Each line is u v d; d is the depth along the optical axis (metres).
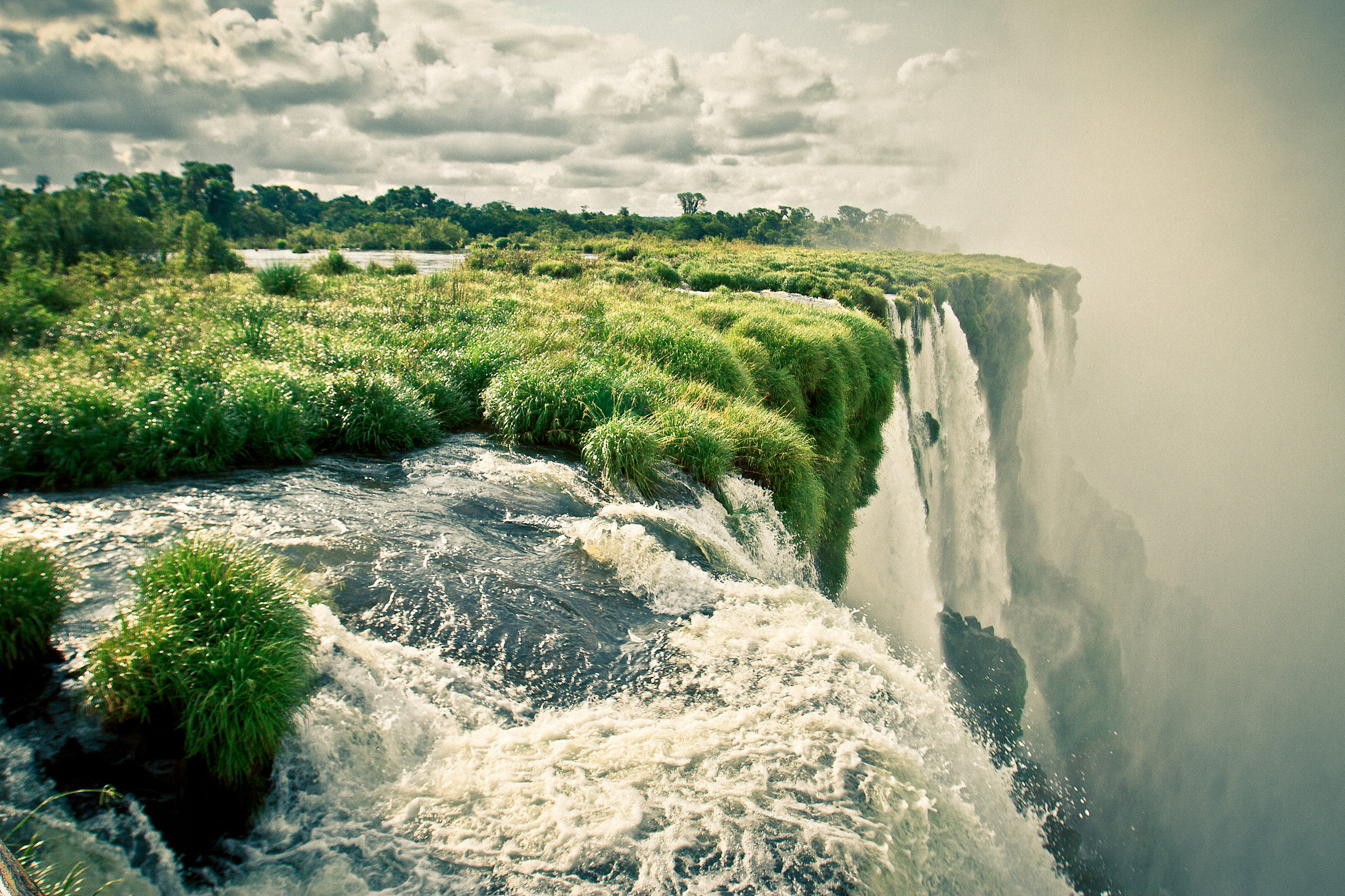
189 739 3.96
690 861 4.18
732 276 33.28
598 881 3.95
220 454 8.58
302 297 19.95
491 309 17.88
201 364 10.36
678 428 10.51
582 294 22.31
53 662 4.57
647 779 4.82
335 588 6.27
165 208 76.12
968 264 66.19
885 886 4.29
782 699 5.96
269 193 143.75
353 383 10.26
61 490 7.50
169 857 3.76
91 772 3.88
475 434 11.30
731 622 7.10
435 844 4.09
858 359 19.52
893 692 6.39
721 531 9.50
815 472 14.06
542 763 4.84
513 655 5.93
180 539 6.61
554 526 8.38
